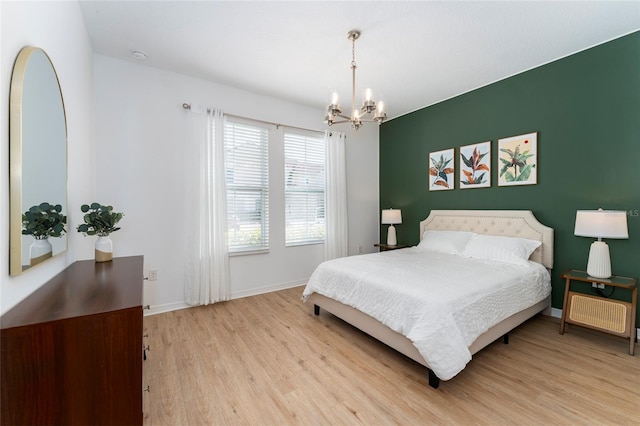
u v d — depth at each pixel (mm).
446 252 3342
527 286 2430
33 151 1196
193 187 3119
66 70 1754
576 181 2754
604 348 2248
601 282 2320
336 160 4340
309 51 2666
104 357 992
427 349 1669
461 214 3689
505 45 2588
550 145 2926
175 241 3104
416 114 4355
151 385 1787
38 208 1258
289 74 3141
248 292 3617
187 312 3027
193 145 3129
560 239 2871
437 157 4062
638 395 1673
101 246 1916
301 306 3227
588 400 1636
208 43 2537
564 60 2803
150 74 2951
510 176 3248
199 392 1726
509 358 2098
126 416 1020
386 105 4164
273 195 3811
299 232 4094
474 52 2707
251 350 2229
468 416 1522
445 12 2123
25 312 988
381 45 2566
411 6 2057
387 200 4891
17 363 885
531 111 3057
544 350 2215
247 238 3607
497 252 2883
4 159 995
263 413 1556
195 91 3207
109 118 2742
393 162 4770
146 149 2936
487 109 3457
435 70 3074
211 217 3211
